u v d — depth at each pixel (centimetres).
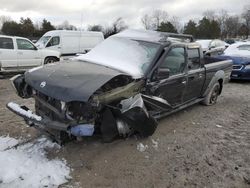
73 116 443
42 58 1433
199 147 545
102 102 455
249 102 905
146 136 548
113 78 483
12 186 390
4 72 1314
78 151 493
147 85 540
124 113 483
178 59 634
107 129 473
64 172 429
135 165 466
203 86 762
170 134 599
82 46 2006
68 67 519
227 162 493
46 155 473
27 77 502
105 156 485
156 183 421
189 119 703
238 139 593
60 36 1898
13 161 445
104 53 606
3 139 525
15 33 6081
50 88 450
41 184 397
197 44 720
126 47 607
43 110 488
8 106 516
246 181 439
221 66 832
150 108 545
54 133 472
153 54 576
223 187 421
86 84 448
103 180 420
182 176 443
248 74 1198
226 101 906
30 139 530
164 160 488
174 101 641
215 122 692
